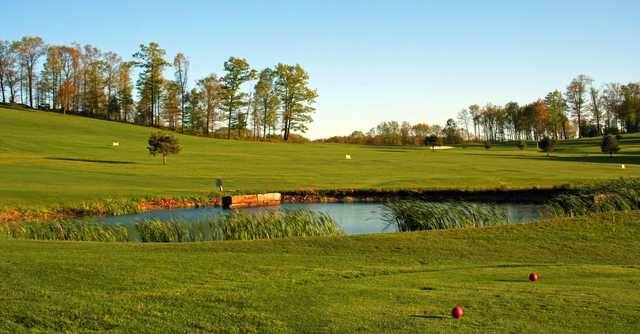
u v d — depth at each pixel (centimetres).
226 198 3212
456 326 745
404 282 1029
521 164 5719
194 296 916
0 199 2875
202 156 6294
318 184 3856
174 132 9762
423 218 2223
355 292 942
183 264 1182
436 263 1279
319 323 768
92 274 1068
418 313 809
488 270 1162
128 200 3092
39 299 895
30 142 6531
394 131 14688
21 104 11119
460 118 16500
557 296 901
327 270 1146
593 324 749
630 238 1573
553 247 1482
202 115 11119
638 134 11812
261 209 3131
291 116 11294
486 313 804
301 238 1566
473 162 6025
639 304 845
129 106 11969
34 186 3419
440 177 4291
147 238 2073
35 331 754
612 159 6656
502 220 2367
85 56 11456
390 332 725
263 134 11494
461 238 1573
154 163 5350
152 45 10869
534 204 3334
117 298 903
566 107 13150
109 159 5569
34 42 11219
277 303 872
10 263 1156
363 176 4431
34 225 2339
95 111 11662
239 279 1048
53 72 11194
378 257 1330
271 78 11269
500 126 16188
